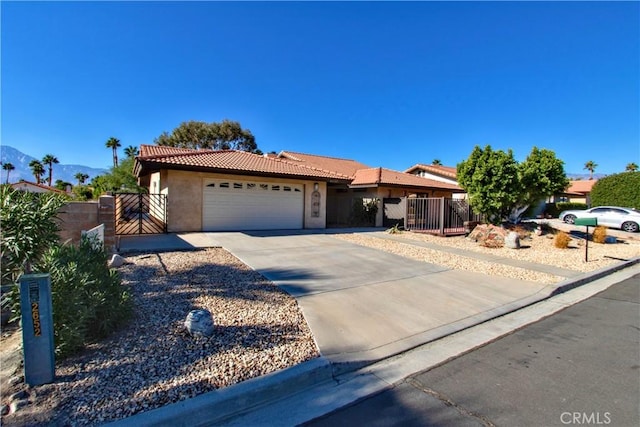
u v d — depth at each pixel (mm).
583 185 44219
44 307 2635
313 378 3031
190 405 2441
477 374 3221
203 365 3023
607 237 13781
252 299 5051
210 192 13328
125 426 2205
